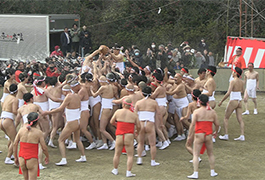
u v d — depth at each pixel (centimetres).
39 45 2612
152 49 2477
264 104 1964
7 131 1094
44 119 1176
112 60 1608
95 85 1291
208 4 3438
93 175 1016
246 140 1377
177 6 3431
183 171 1058
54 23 2686
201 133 993
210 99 1315
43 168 1068
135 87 1245
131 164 1004
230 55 2523
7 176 1009
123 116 998
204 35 3192
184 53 2495
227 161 1149
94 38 3422
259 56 2306
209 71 1305
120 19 3447
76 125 1090
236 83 1341
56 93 1252
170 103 1361
